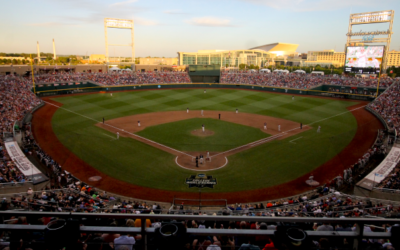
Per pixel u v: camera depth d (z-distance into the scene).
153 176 34.22
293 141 46.28
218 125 54.88
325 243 7.51
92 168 36.00
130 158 39.00
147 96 83.50
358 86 82.56
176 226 4.73
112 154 40.22
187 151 41.62
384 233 5.04
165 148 42.66
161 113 64.69
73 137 46.75
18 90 70.19
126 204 25.14
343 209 21.81
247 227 12.40
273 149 42.75
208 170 35.81
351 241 6.30
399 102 62.97
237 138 47.41
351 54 84.38
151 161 38.19
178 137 47.62
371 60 80.38
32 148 41.06
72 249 4.81
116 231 5.07
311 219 4.91
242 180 33.47
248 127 53.88
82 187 30.16
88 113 63.53
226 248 8.00
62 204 21.78
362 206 21.80
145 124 55.34
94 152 40.84
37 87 78.81
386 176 31.02
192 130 51.59
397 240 4.92
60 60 186.38
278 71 117.75
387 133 49.62
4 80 73.50
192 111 67.12
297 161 38.72
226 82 103.25
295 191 31.28
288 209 23.25
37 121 55.94
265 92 91.69
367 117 61.62
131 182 32.78
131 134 49.03
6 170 30.83
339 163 38.16
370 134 50.16
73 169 35.66
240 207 24.23
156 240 4.58
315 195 29.36
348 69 85.62
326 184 32.47
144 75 101.88
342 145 44.78
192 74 104.19
